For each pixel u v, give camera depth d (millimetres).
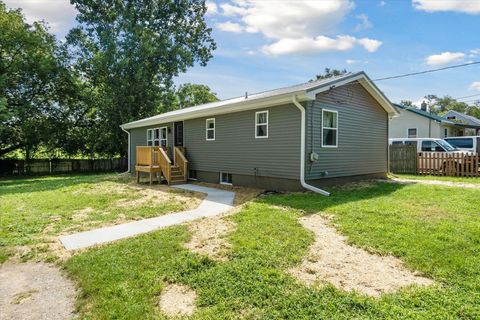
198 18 24734
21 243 4648
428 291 2777
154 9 23016
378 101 11508
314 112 8703
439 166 12812
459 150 14070
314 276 3176
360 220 5184
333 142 9492
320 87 8281
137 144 17688
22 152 22828
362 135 10883
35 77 19891
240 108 9680
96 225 5676
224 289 2920
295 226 4961
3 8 18156
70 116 22484
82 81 22641
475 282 2922
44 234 5141
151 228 5363
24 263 3936
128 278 3236
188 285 3066
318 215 5754
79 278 3340
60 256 4109
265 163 9492
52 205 7582
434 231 4445
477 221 4930
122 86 21250
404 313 2426
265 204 6906
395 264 3461
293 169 8633
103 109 21500
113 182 12273
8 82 18719
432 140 14141
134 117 22281
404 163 13875
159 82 23688
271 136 9250
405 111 22703
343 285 2973
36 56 19328
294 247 3988
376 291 2850
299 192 8281
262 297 2752
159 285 3053
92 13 21938
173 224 5566
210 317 2480
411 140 14828
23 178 17688
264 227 4895
